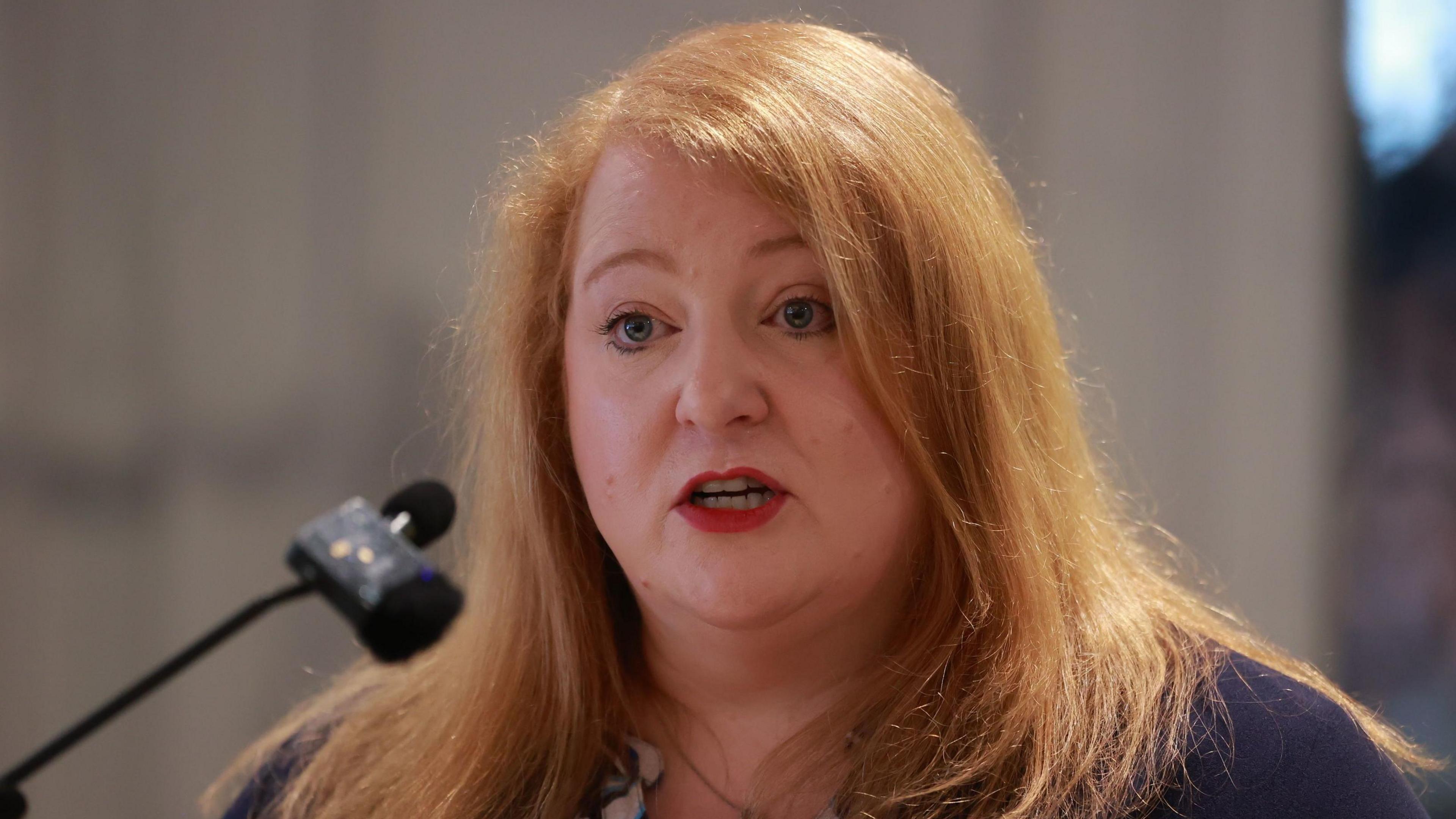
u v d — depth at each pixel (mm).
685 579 3441
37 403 8875
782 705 3730
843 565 3453
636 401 3516
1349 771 3309
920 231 3572
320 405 8820
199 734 8797
